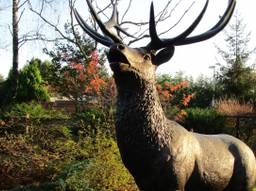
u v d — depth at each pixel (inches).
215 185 145.2
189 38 143.0
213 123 445.7
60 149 278.5
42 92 617.3
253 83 778.2
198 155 140.4
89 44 537.0
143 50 135.3
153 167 131.8
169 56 141.8
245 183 152.6
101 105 338.6
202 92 755.4
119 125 133.3
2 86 635.5
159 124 133.6
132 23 406.9
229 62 799.1
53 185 227.3
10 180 263.3
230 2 143.3
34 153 282.2
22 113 403.9
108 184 249.6
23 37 532.7
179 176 133.4
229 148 151.2
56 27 492.4
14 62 530.6
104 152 257.0
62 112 448.8
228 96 765.9
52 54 565.6
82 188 229.1
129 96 132.2
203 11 135.0
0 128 353.4
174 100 507.5
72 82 460.8
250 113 520.4
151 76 134.7
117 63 125.3
